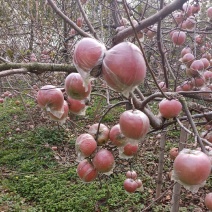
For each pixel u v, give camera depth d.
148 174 5.59
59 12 1.83
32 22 4.28
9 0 4.64
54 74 3.66
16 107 9.66
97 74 1.05
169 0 3.39
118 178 5.55
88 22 1.92
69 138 6.78
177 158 1.08
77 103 1.51
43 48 4.23
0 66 1.43
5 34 4.03
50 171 6.04
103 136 1.51
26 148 7.21
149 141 6.35
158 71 4.00
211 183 5.22
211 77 2.58
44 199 5.38
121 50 0.99
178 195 3.55
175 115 1.56
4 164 6.75
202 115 1.97
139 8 2.80
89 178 1.48
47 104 1.39
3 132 8.34
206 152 1.12
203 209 4.82
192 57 2.63
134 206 4.98
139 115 1.26
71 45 4.07
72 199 5.25
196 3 2.66
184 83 2.63
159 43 1.96
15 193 5.62
